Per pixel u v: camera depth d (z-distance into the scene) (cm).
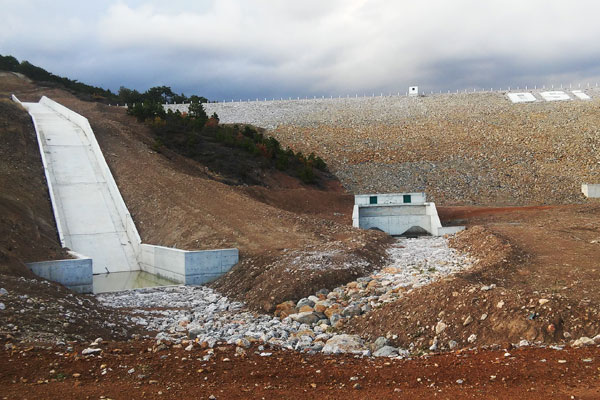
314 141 6881
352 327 1430
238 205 3478
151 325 1614
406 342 1255
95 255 2973
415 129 7144
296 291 1856
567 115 7088
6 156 3622
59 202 3372
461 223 3841
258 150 5516
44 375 967
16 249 2323
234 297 2066
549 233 2614
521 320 1162
